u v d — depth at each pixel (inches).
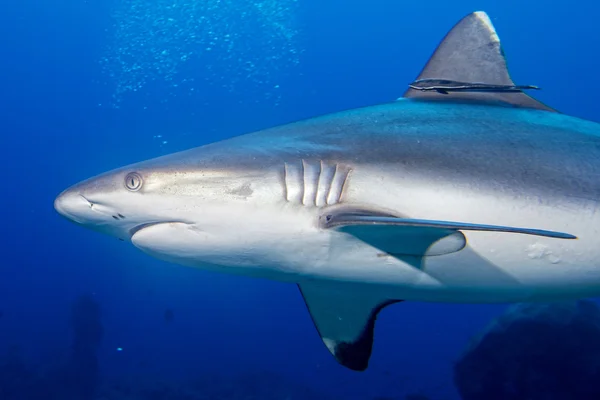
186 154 95.9
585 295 102.3
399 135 99.6
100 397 579.8
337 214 88.9
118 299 2409.0
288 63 2218.3
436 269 95.5
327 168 92.6
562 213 94.1
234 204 90.3
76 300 614.9
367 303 118.3
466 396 340.5
